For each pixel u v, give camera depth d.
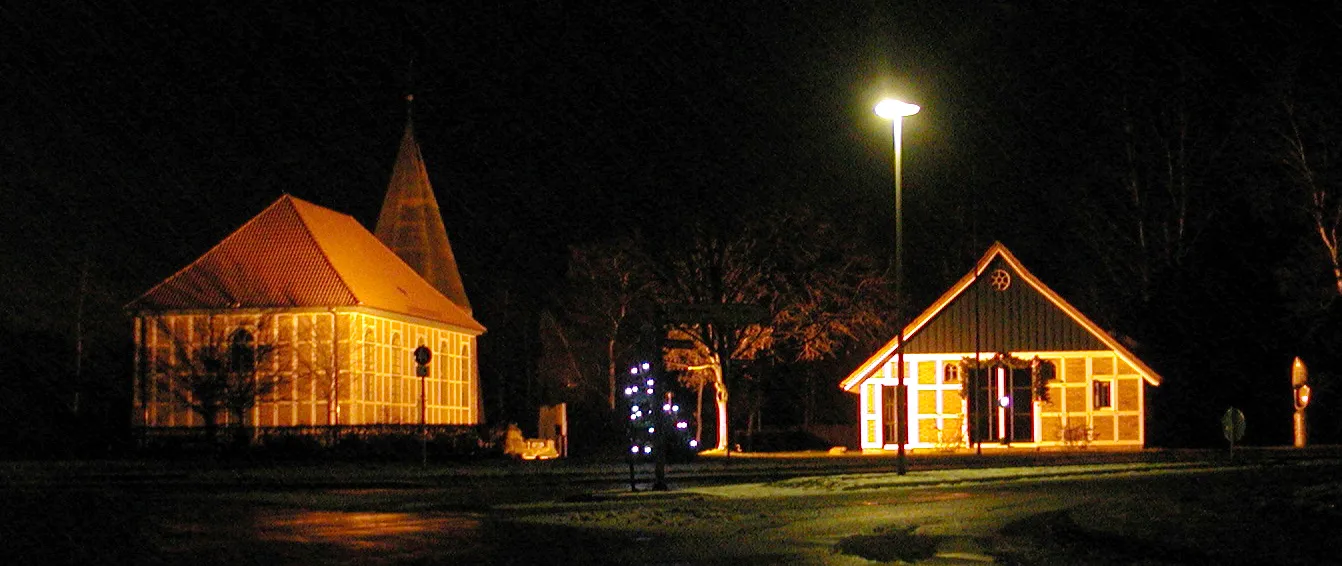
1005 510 21.11
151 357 47.62
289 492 28.59
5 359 51.19
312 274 48.56
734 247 53.12
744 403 61.22
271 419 46.91
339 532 18.78
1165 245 58.19
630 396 27.14
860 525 19.03
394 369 50.88
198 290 48.31
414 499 26.03
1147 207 58.78
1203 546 14.51
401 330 51.75
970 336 50.69
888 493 25.77
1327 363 54.22
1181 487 23.56
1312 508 16.72
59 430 46.00
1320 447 47.28
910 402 50.94
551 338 71.38
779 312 53.38
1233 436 35.38
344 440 43.97
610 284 61.16
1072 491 25.00
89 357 55.16
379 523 20.33
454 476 33.94
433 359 55.25
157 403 47.34
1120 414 49.16
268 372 47.06
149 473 34.75
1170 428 54.81
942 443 50.16
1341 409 54.59
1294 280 52.72
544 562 14.98
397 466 39.22
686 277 53.47
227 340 47.16
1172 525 16.55
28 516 21.70
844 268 54.59
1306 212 52.09
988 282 50.75
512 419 71.31
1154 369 52.66
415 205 64.81
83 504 24.50
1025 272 50.38
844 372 66.50
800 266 53.62
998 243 50.38
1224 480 24.59
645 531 18.62
